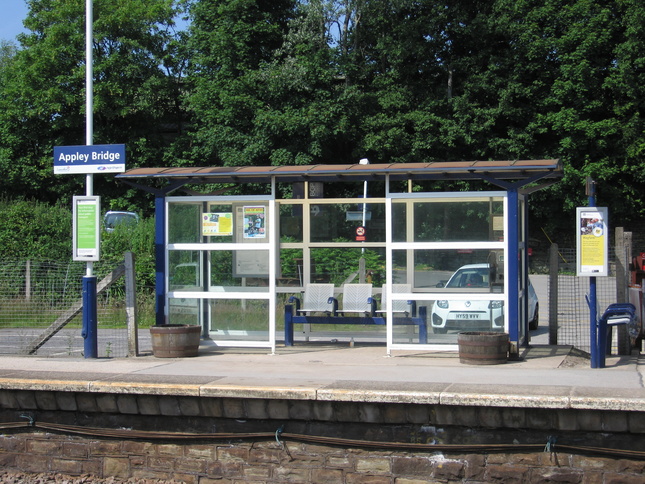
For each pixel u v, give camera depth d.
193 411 7.66
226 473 7.64
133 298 10.55
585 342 12.75
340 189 33.38
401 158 32.47
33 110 34.66
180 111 38.56
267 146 31.91
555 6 32.28
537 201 32.34
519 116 32.19
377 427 7.25
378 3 33.56
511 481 6.92
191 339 10.20
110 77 35.03
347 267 12.48
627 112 31.78
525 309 10.96
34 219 23.91
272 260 10.59
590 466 6.73
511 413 6.83
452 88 34.03
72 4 35.28
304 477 7.42
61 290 14.20
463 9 33.72
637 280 14.24
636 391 6.84
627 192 31.84
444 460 7.08
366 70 34.59
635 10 30.56
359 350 10.85
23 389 8.09
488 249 9.82
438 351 10.34
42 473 8.22
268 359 9.93
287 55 34.72
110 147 10.23
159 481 7.82
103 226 23.19
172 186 11.03
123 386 7.75
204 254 10.99
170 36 37.91
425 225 9.99
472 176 9.88
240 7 33.94
